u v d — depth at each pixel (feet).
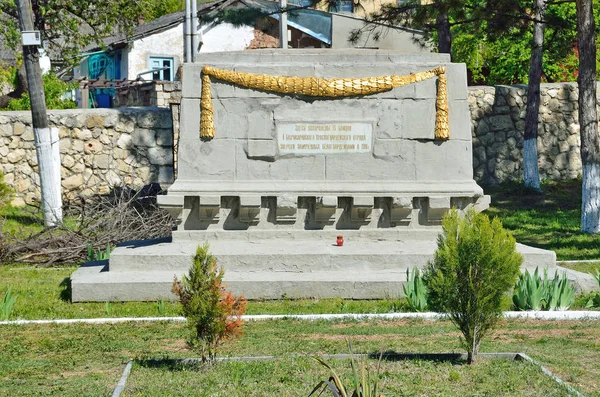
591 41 74.49
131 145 88.84
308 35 119.96
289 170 49.75
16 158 85.46
